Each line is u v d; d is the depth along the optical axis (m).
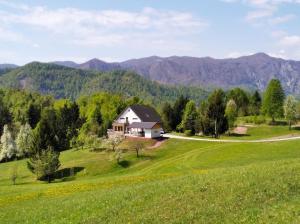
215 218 29.88
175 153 98.69
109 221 33.25
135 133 123.69
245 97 195.50
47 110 189.25
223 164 73.38
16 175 89.25
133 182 53.41
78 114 178.12
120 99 186.62
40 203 46.12
